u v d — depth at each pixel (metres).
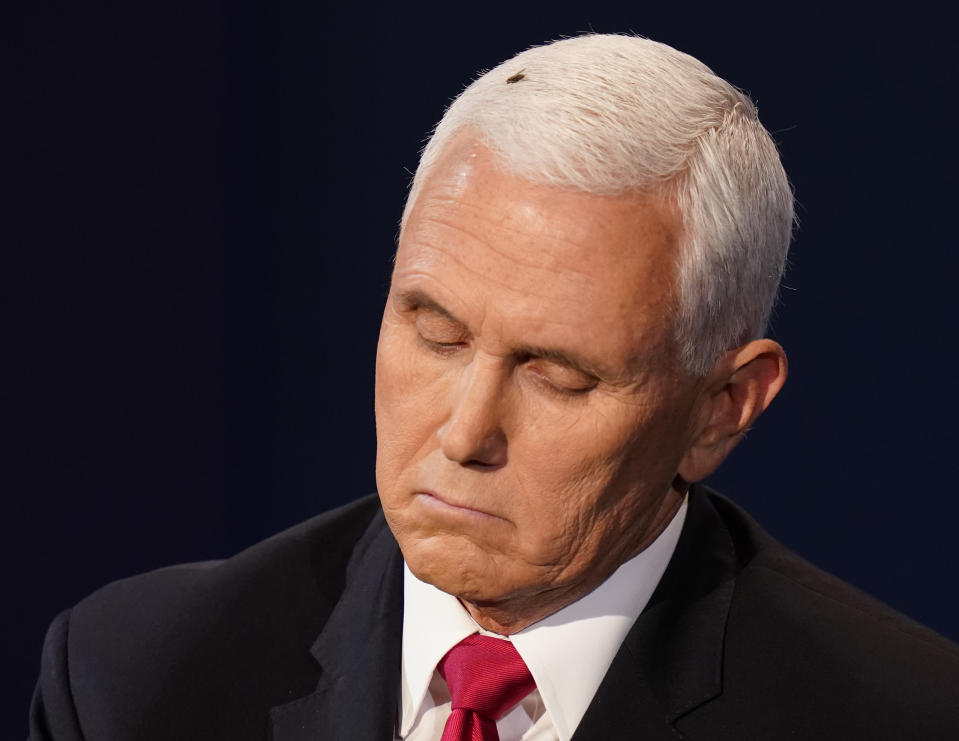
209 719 3.84
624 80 3.30
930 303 7.06
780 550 4.22
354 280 8.53
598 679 3.70
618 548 3.62
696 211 3.29
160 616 4.13
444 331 3.25
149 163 8.52
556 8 7.87
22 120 8.32
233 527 8.74
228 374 8.71
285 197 8.62
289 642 3.97
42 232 8.38
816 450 7.36
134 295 8.55
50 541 8.42
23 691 8.35
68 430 8.46
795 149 7.35
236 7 8.54
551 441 3.26
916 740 3.59
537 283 3.12
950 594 7.03
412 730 3.76
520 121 3.20
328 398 8.62
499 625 3.72
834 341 7.30
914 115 7.08
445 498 3.31
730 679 3.71
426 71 8.27
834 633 3.84
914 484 7.12
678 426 3.46
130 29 8.45
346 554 4.25
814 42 7.29
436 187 3.29
